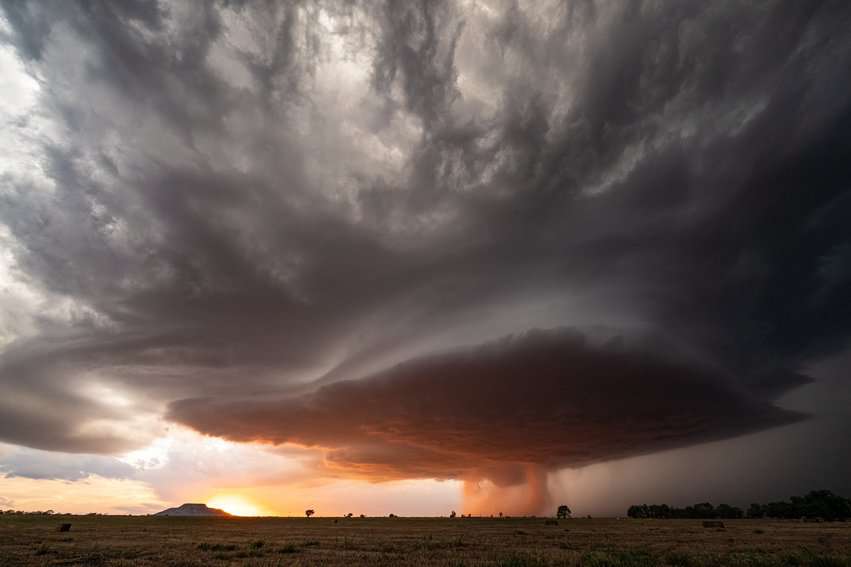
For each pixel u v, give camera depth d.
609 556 26.97
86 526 70.94
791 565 25.16
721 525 83.12
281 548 34.53
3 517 100.06
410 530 69.81
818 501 152.50
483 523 108.38
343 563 26.39
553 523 103.81
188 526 81.69
